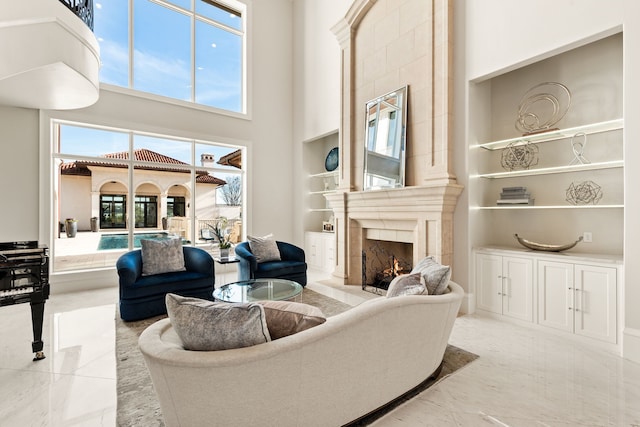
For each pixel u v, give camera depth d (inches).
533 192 135.7
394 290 84.7
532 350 101.7
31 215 162.6
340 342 57.2
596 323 103.8
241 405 50.7
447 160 138.4
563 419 67.9
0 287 87.7
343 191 191.6
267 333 52.1
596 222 119.3
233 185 243.0
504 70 124.6
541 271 117.4
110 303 151.0
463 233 138.3
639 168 92.7
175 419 52.2
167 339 56.1
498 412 70.2
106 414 69.1
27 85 134.1
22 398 74.7
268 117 253.1
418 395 76.3
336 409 59.9
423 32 151.9
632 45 93.4
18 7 101.4
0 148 155.6
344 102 199.5
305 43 251.9
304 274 185.8
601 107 116.8
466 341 108.7
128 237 201.8
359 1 184.4
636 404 73.1
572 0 105.4
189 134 216.5
